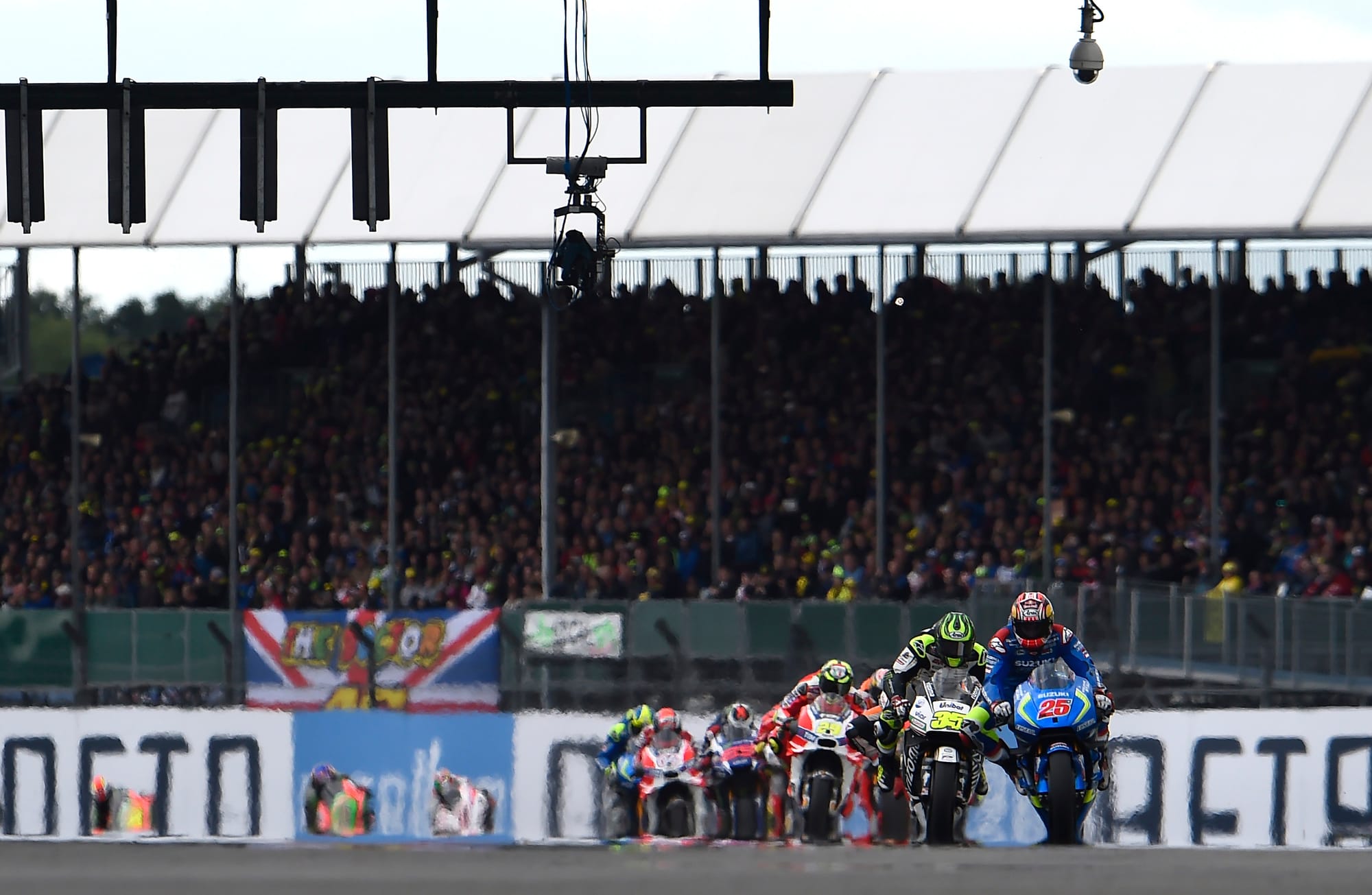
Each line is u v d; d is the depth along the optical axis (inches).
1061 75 3058.6
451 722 2320.4
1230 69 3009.4
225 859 1172.5
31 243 3070.9
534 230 2933.1
